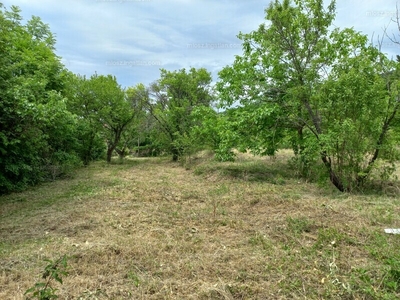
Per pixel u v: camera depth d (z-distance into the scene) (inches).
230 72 409.1
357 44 321.1
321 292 117.9
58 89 502.6
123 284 127.6
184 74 808.3
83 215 236.4
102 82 784.3
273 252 157.2
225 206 263.4
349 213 220.2
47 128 420.5
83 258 150.6
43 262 148.9
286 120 366.3
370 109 282.0
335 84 287.7
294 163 416.8
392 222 198.2
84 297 116.1
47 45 568.4
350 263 140.9
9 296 117.9
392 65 310.8
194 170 545.6
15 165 351.9
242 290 120.6
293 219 208.1
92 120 758.5
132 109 838.5
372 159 304.2
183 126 794.2
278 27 341.7
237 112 410.3
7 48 330.6
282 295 117.3
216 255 154.4
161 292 119.9
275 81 370.9
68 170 517.0
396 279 124.1
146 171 589.9
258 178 403.9
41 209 267.3
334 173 311.1
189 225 210.4
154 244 168.7
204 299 115.0
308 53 343.0
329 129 308.5
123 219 224.4
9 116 314.8
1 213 255.3
